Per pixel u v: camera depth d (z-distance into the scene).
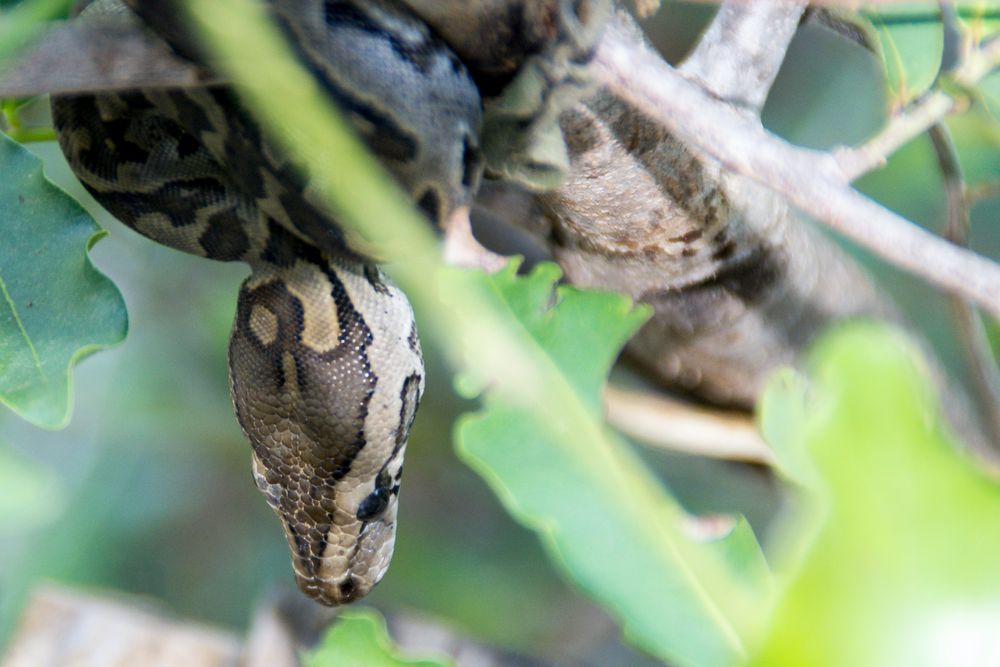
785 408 0.74
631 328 0.82
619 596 0.70
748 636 0.66
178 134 0.93
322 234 0.91
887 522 0.55
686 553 0.71
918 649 0.55
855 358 0.56
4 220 0.89
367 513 0.96
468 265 0.89
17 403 0.89
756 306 0.97
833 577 0.56
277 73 0.74
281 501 0.96
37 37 0.85
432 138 0.89
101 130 0.93
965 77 0.91
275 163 0.90
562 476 0.74
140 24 0.86
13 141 0.89
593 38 0.88
